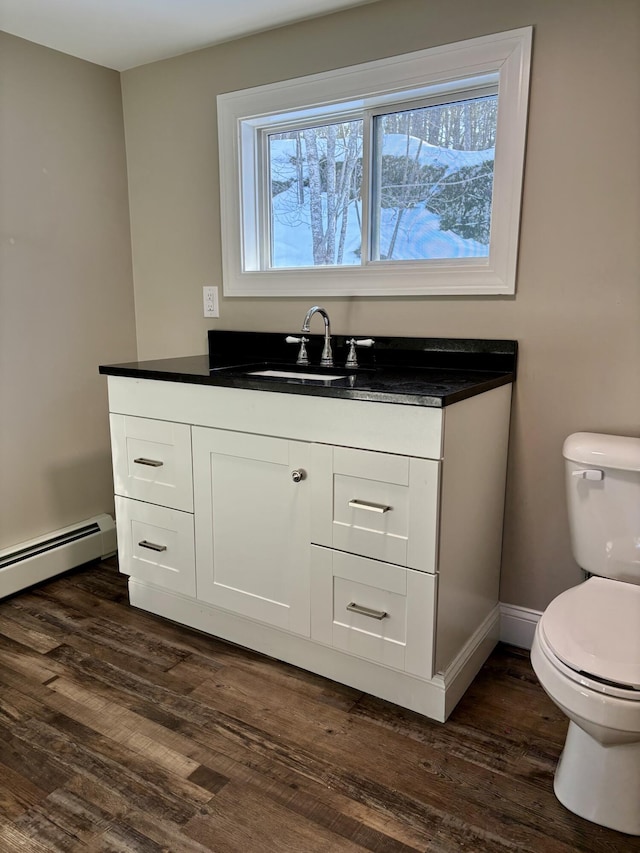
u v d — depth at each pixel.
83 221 2.61
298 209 2.48
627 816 1.38
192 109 2.51
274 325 2.48
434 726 1.73
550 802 1.47
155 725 1.73
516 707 1.81
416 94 2.07
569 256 1.85
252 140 2.46
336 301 2.30
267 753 1.62
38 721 1.74
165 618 2.29
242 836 1.37
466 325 2.05
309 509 1.81
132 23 2.20
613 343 1.83
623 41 1.69
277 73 2.27
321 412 1.73
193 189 2.58
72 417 2.67
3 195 2.31
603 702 1.26
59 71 2.45
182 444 2.06
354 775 1.55
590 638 1.37
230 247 2.51
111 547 2.81
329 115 2.29
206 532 2.07
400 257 2.27
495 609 2.12
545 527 2.03
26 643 2.12
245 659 2.04
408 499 1.62
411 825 1.40
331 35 2.13
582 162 1.79
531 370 1.96
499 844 1.36
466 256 2.14
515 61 1.83
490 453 1.89
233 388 1.89
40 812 1.44
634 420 1.84
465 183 2.11
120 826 1.40
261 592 1.99
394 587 1.70
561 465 1.97
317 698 1.84
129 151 2.73
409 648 1.71
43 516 2.60
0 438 2.40
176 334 2.78
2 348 2.37
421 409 1.56
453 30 1.92
